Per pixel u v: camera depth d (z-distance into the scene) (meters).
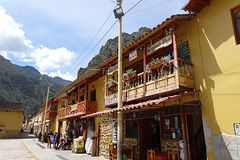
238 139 5.63
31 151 14.84
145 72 8.75
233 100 5.98
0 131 34.12
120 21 7.78
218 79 6.53
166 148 8.03
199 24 7.60
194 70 7.50
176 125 7.80
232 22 6.43
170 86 7.20
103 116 13.30
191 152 7.38
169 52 9.26
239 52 6.05
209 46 7.05
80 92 18.58
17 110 35.72
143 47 9.48
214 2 7.11
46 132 30.89
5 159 11.26
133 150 9.58
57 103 28.25
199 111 6.98
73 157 12.17
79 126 17.34
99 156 12.64
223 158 5.95
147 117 9.42
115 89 12.33
